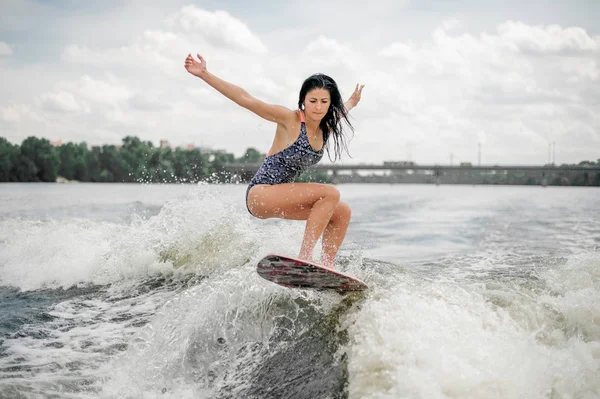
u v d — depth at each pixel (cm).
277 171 369
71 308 457
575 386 279
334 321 342
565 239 870
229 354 346
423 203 2444
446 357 283
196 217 598
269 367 325
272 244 543
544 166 9888
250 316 371
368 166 11525
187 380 327
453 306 337
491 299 362
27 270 578
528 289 398
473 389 267
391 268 447
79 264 579
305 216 381
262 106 356
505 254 679
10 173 8319
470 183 13238
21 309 456
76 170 9244
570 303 359
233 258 530
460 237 919
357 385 282
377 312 327
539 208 2028
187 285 501
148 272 546
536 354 299
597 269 447
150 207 1606
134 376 328
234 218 602
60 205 1692
